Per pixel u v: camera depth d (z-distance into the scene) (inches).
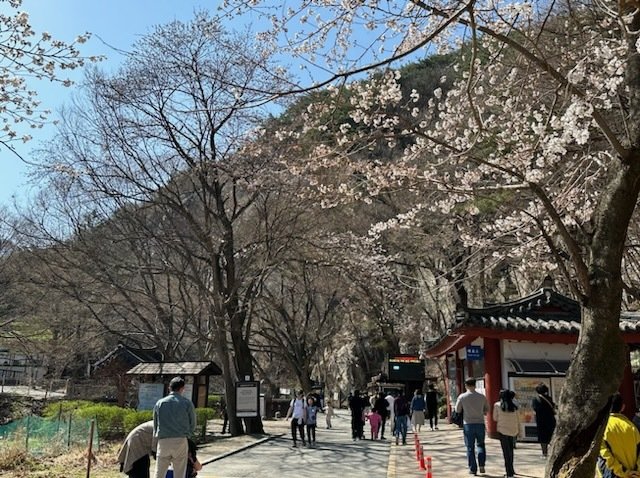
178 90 824.9
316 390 1664.6
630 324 660.1
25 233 1037.2
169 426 313.1
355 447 691.4
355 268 985.5
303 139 480.4
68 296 1083.9
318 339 1481.3
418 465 509.4
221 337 876.6
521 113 374.3
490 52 382.0
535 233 458.6
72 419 681.0
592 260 221.9
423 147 385.1
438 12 271.7
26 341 1344.7
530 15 339.0
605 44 306.3
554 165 407.8
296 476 472.4
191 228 909.8
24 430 581.6
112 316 1347.2
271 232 885.8
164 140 848.3
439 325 1330.0
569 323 658.2
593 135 384.5
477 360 724.0
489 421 660.1
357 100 357.1
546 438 488.4
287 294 1567.4
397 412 726.5
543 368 648.4
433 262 1141.1
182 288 1248.8
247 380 898.7
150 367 863.7
